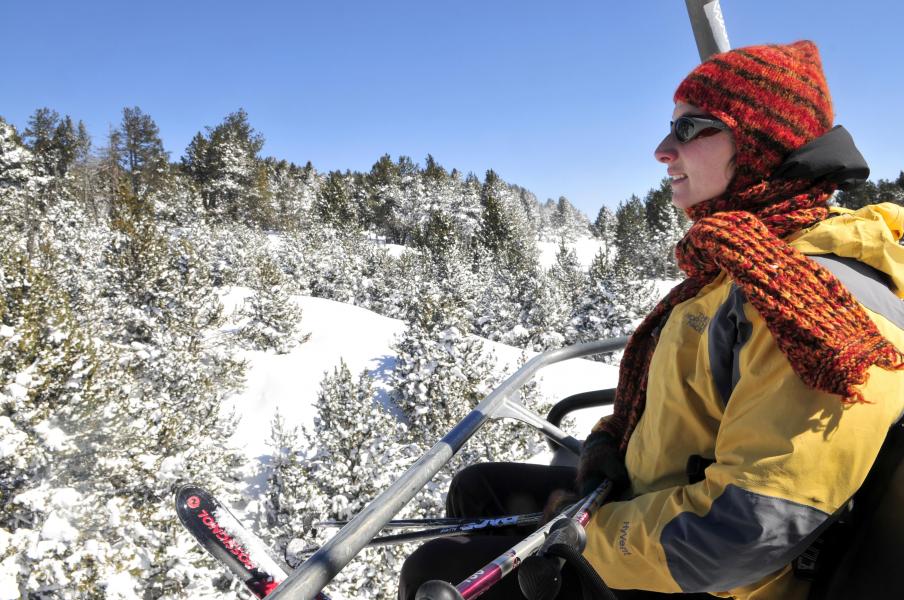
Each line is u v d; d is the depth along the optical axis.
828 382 0.98
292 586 1.05
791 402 1.06
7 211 51.25
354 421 19.20
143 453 17.58
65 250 50.09
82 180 85.31
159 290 31.19
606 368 33.00
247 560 1.72
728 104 1.30
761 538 1.05
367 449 19.36
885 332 1.09
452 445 1.56
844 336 0.99
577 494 1.60
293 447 19.48
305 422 29.48
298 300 45.12
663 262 80.94
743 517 1.07
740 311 1.19
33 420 15.55
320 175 120.31
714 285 1.34
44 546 12.75
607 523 1.36
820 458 1.02
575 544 1.10
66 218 61.19
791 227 1.25
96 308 34.44
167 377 24.88
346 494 18.94
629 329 43.00
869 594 1.04
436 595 0.92
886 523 1.04
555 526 1.16
